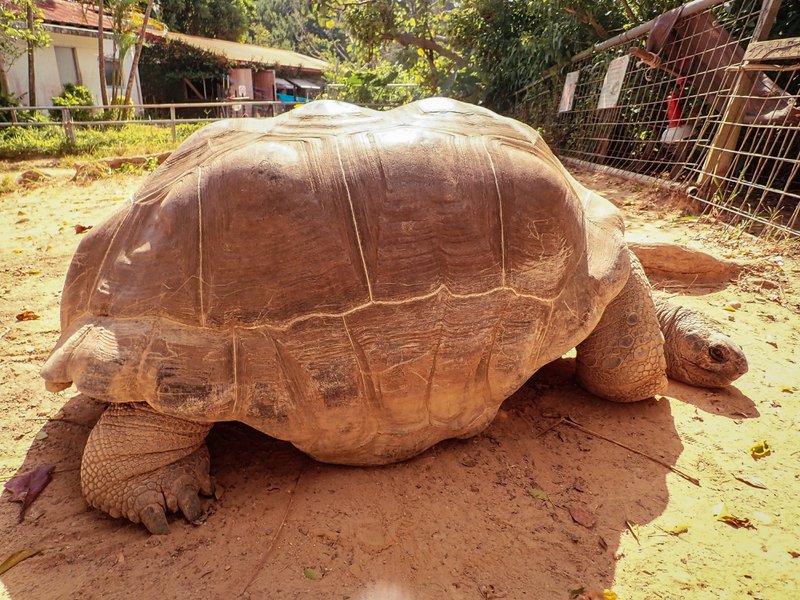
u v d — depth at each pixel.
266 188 2.17
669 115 7.20
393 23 14.09
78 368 2.12
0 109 12.27
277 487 2.44
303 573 2.02
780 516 2.34
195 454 2.37
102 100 20.02
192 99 28.44
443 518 2.28
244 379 2.12
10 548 2.15
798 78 6.45
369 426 2.30
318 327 2.14
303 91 33.03
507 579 2.04
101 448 2.21
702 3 6.47
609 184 7.85
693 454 2.70
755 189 6.47
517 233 2.38
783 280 4.36
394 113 2.60
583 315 2.55
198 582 1.99
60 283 4.77
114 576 2.01
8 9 15.94
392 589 1.98
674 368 3.30
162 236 2.25
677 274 4.58
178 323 2.15
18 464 2.63
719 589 2.02
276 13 48.81
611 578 2.06
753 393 3.18
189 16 33.75
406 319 2.20
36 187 8.65
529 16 12.21
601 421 2.95
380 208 2.21
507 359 2.39
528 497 2.42
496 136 2.55
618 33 10.02
